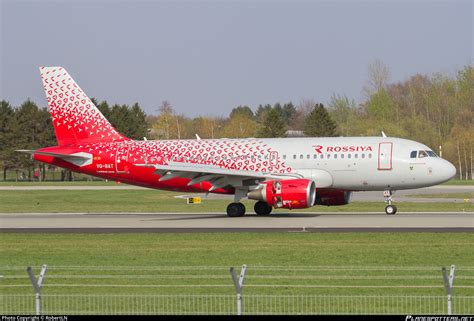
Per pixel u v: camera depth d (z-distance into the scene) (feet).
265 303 282.97
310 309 272.51
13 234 518.78
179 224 579.89
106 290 311.27
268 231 512.63
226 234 499.10
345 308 273.75
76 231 533.55
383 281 325.21
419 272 345.10
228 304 280.92
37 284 244.42
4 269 361.71
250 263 371.97
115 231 529.04
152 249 431.43
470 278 324.60
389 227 528.22
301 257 390.42
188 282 327.06
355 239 462.19
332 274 340.59
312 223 568.82
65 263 382.42
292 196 604.90
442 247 422.82
